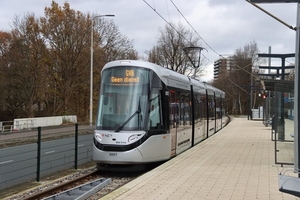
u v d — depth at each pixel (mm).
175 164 13133
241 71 84250
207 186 9398
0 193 11188
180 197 8219
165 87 14719
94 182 11266
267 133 29859
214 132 29719
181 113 17078
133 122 13430
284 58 21469
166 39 61844
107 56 56719
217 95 32438
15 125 35562
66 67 53969
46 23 53281
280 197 8180
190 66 60188
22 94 53000
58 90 55656
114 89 13938
